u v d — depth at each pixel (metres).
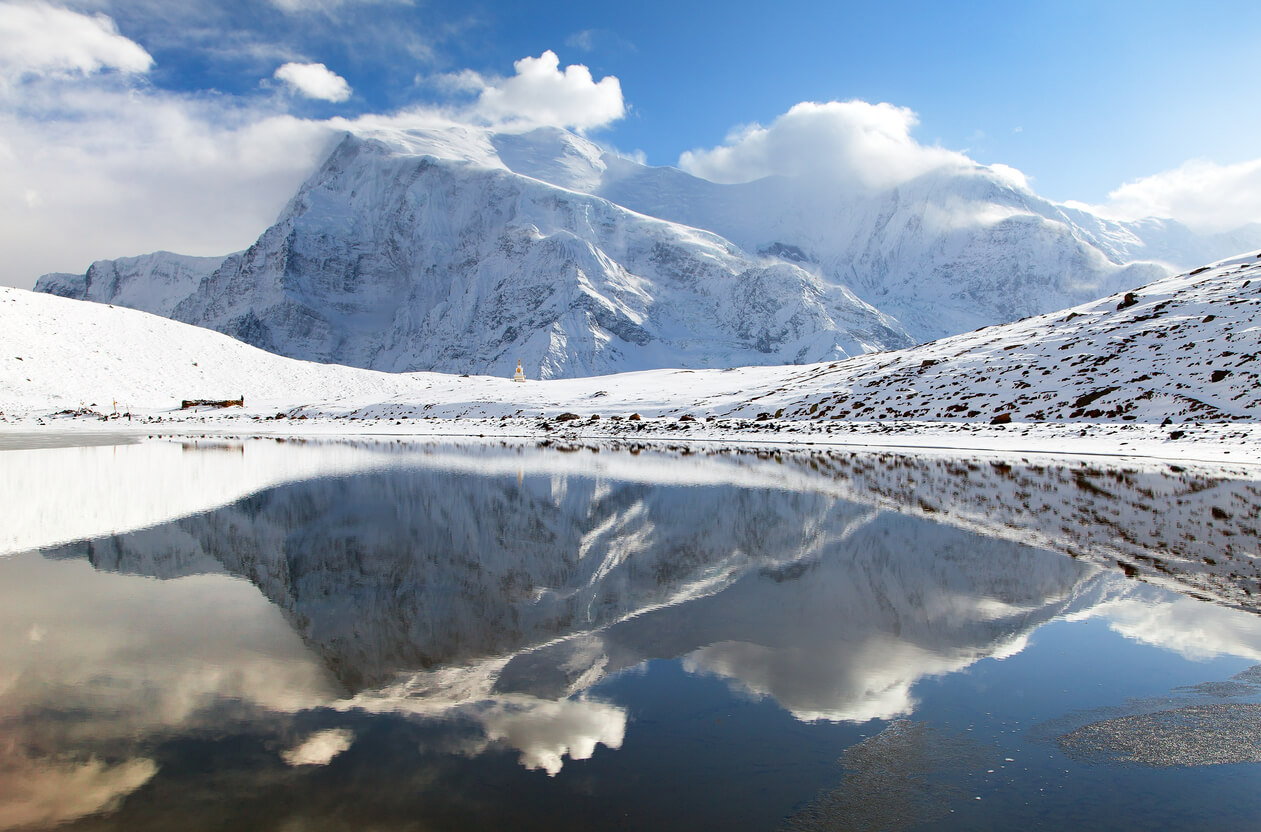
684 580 10.13
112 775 4.54
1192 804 4.34
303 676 6.34
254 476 24.70
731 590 9.56
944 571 10.62
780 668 6.61
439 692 6.00
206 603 8.88
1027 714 5.64
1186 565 10.94
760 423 60.62
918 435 47.19
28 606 8.67
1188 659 6.87
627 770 4.64
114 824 3.98
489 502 18.39
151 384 91.62
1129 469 26.44
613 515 16.25
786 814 4.14
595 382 105.19
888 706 5.73
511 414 78.19
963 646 7.25
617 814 4.09
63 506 17.50
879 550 12.18
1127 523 14.80
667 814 4.10
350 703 5.73
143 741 5.05
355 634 7.58
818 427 55.28
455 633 7.68
